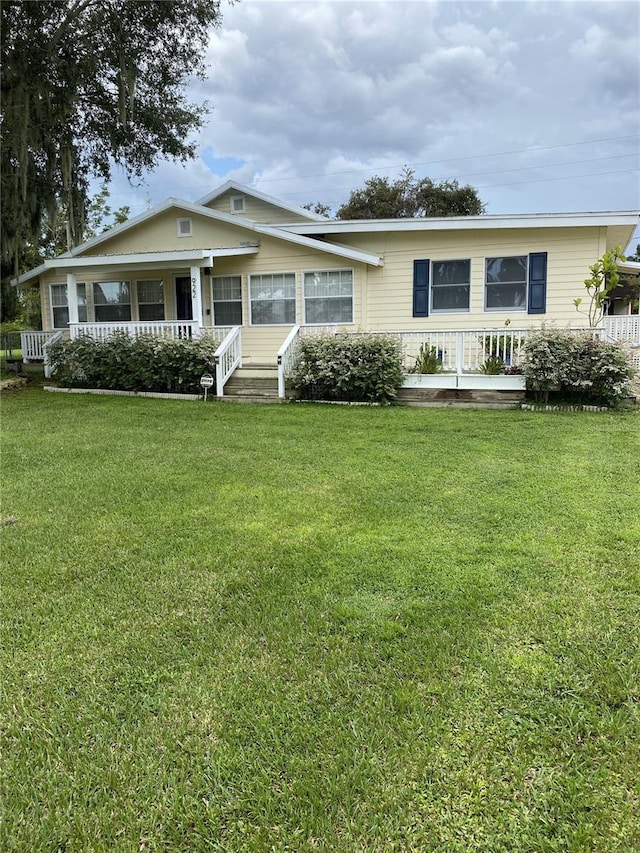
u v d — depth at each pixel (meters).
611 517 4.13
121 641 2.69
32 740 2.08
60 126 13.08
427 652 2.53
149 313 14.04
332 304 12.26
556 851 1.62
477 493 4.79
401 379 10.26
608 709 2.17
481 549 3.62
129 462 6.03
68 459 6.18
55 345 13.07
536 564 3.38
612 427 7.57
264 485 5.13
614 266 9.84
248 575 3.33
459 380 10.22
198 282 11.80
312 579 3.26
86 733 2.11
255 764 1.94
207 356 11.16
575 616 2.81
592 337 9.40
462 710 2.17
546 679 2.34
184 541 3.85
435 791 1.82
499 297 11.36
